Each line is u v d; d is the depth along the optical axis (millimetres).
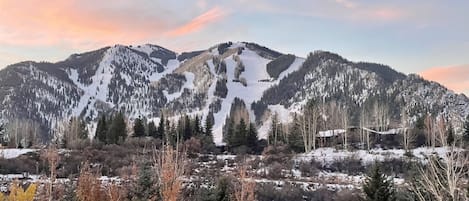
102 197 20125
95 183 20141
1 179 41938
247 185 30609
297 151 74125
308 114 82000
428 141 68938
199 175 45781
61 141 81375
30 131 104062
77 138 72000
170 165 23438
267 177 50750
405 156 57688
